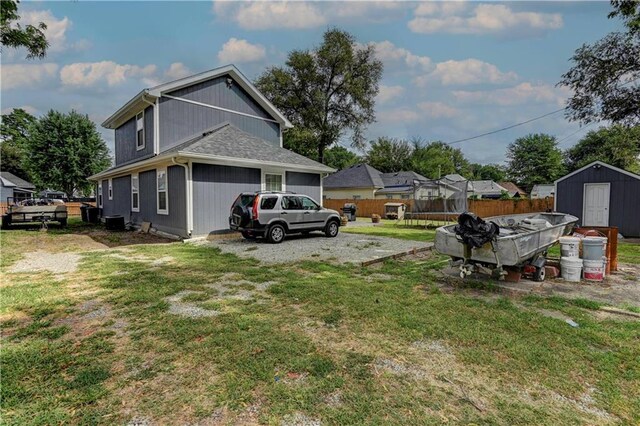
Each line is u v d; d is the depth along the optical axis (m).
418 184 18.84
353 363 2.83
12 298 4.53
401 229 15.83
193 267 6.53
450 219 20.25
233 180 11.39
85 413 2.17
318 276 5.91
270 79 28.72
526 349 3.10
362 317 3.90
